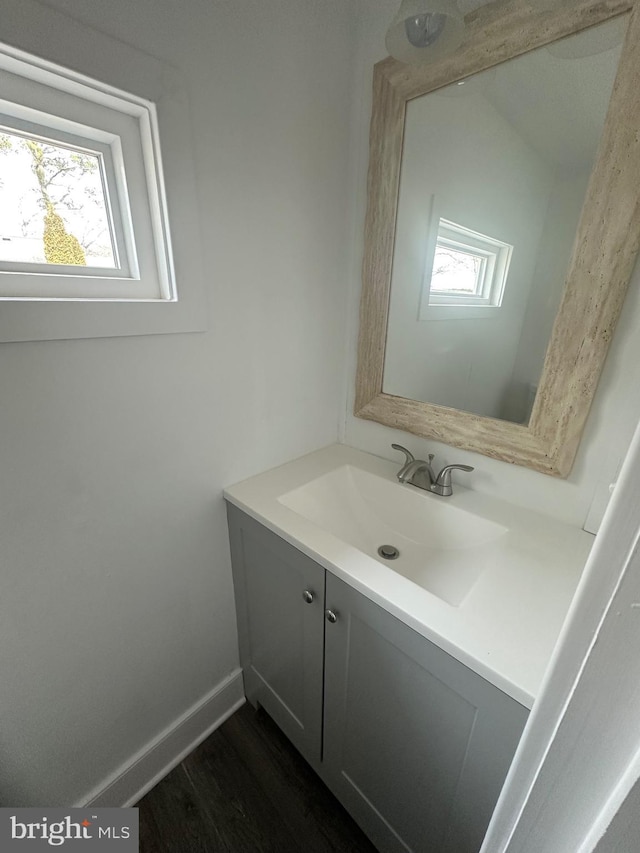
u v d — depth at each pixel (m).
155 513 0.91
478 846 0.69
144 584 0.93
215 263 0.85
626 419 0.77
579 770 0.29
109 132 0.67
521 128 0.77
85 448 0.75
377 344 1.15
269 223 0.93
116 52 0.60
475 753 0.62
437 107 0.87
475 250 0.90
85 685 0.88
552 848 0.33
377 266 1.08
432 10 0.66
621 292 0.71
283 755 1.18
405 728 0.75
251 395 1.03
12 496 0.67
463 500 1.02
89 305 0.68
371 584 0.70
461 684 0.60
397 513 1.11
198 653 1.13
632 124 0.63
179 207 0.75
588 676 0.27
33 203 0.64
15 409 0.64
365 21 0.94
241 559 1.08
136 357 0.77
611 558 0.24
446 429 1.05
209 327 0.88
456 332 0.98
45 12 0.53
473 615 0.64
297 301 1.07
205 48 0.71
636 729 0.24
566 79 0.70
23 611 0.74
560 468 0.87
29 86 0.58
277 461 1.19
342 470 1.19
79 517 0.77
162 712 1.09
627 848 0.26
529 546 0.83
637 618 0.23
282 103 0.87
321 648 0.90
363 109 1.01
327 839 0.99
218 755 1.17
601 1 0.62
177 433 0.89
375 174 1.01
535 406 0.88
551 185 0.75
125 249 0.76
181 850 0.97
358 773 0.92
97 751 0.95
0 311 0.58
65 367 0.68
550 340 0.82
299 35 0.85
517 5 0.70
